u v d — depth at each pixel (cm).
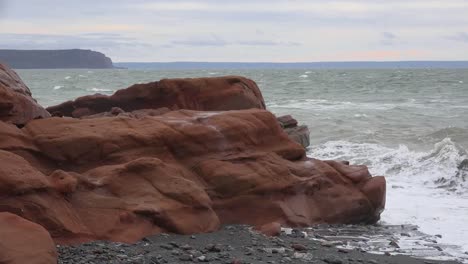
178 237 1130
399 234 1295
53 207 1043
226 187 1263
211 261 977
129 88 1828
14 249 809
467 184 1853
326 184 1377
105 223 1086
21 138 1158
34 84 7019
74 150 1173
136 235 1097
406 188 1803
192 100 1761
